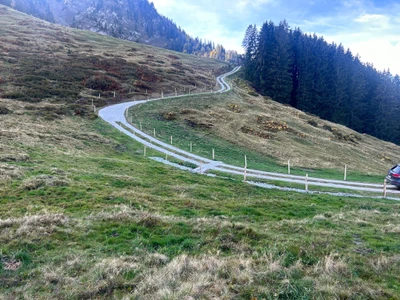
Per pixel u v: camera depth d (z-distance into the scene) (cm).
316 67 9112
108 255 862
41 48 7519
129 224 1074
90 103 4969
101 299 655
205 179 2269
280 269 772
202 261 815
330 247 927
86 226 1046
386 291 679
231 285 702
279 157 3803
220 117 5200
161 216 1177
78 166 2088
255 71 9256
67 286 694
